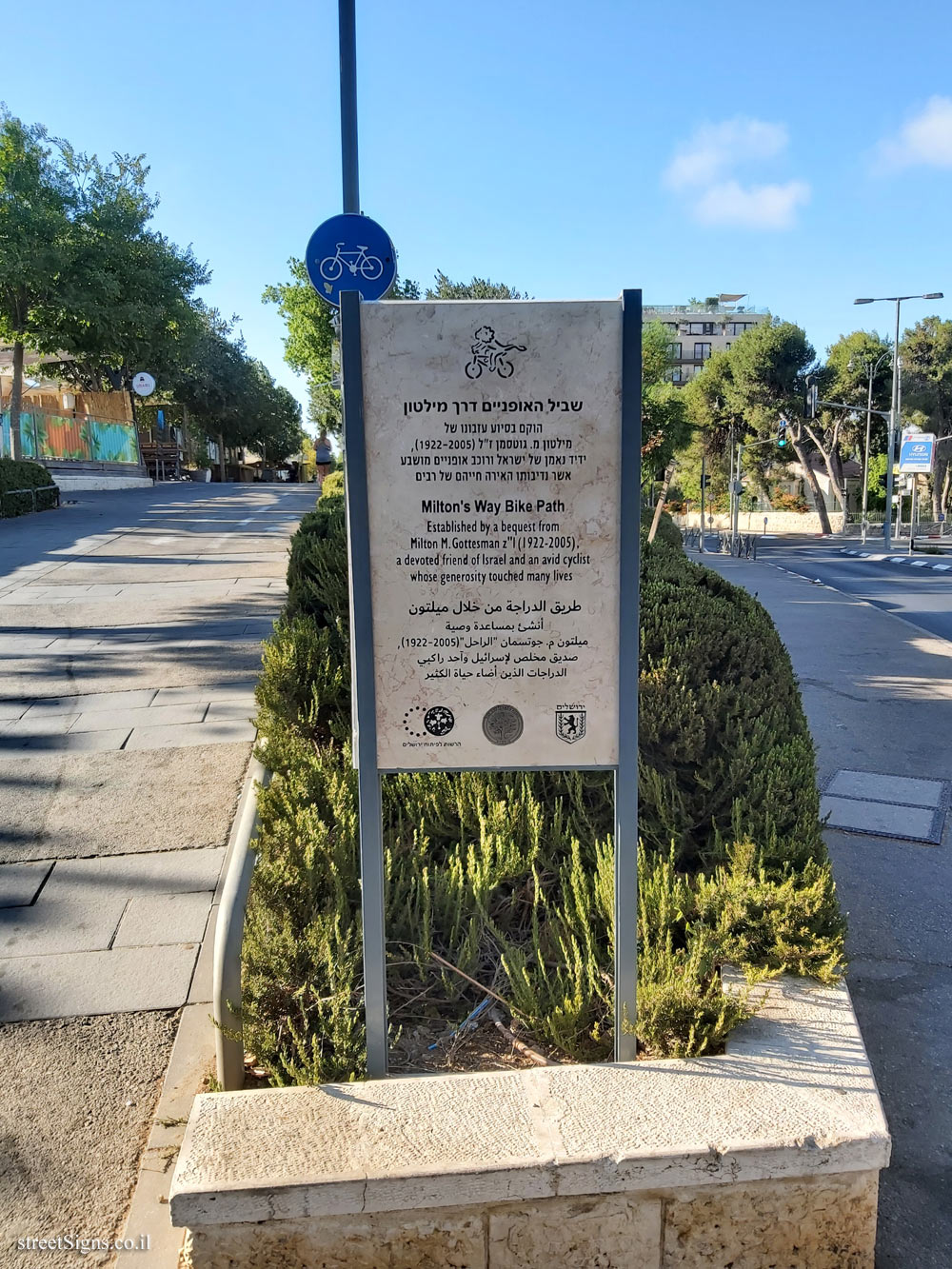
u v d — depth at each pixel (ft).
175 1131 9.27
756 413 185.06
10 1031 10.69
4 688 22.94
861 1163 7.57
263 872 10.94
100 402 121.70
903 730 24.08
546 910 11.85
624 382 8.54
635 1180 7.39
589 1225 7.53
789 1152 7.46
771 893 10.37
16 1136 9.24
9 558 44.55
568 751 9.02
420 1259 7.46
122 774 17.63
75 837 15.19
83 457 111.34
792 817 12.87
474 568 8.76
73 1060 10.27
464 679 8.90
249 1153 7.43
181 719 20.68
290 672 16.11
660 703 14.61
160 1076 10.06
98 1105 9.64
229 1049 9.25
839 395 184.55
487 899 11.74
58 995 11.33
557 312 8.44
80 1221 8.34
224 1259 7.27
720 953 9.95
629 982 9.21
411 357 8.46
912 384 184.14
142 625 29.86
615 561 8.80
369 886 8.89
